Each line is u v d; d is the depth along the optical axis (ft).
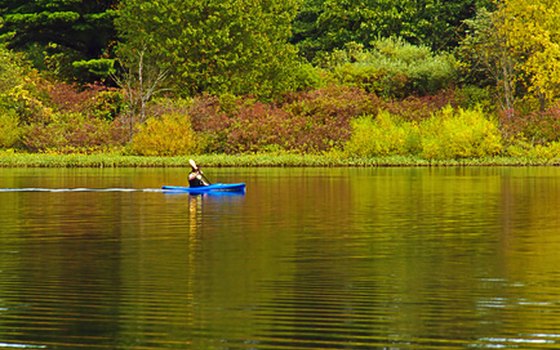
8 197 238.68
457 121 414.41
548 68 449.06
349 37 577.84
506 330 94.84
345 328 96.07
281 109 456.04
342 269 126.31
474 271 124.57
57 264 131.13
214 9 482.28
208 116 438.40
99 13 493.36
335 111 442.91
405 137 416.67
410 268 127.13
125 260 134.31
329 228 170.60
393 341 91.81
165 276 122.01
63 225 176.86
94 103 465.88
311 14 613.52
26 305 106.11
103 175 332.19
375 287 114.52
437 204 215.31
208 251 142.31
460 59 499.92
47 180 303.68
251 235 161.07
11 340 92.94
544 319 98.68
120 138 433.48
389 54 524.93
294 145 426.51
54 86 472.44
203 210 204.54
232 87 474.08
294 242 152.05
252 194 246.27
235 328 96.37
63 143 430.61
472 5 589.73
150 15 475.72
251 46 484.33
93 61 477.36
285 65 494.59
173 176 326.03
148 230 168.86
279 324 97.81
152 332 95.30
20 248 146.30
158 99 457.27
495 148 413.39
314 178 312.71
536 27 459.32
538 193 244.83
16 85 443.32
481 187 267.39
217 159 401.08
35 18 478.18
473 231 165.27
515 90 490.49
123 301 107.76
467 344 90.53
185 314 101.86
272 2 504.02
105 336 94.02
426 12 587.68
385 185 277.03
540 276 120.88
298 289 113.60
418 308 103.81
